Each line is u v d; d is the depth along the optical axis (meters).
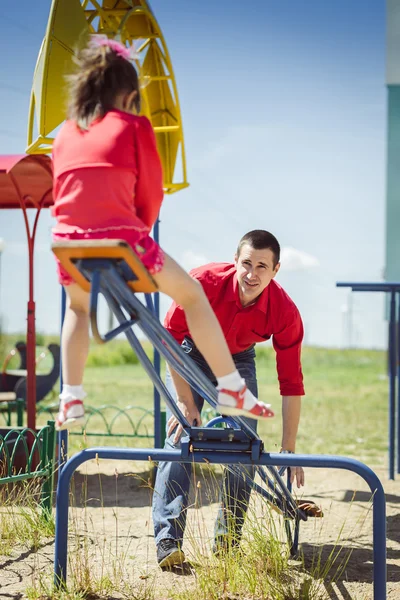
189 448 3.02
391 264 12.87
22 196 5.91
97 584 3.38
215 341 2.67
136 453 3.05
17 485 5.29
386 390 16.97
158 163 2.65
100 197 2.52
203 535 4.29
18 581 3.50
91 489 5.76
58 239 2.58
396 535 4.47
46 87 4.41
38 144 4.52
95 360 24.28
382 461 7.25
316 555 3.96
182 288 2.67
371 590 3.42
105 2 5.00
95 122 2.62
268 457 3.01
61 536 3.18
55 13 4.40
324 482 6.15
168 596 3.29
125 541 4.25
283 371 3.86
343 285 6.31
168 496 3.81
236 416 2.97
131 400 12.56
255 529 3.66
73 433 6.79
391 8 13.02
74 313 2.80
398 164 12.93
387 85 13.05
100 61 2.70
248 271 3.63
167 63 5.36
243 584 3.35
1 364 17.16
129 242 2.51
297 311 3.81
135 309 2.57
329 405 13.05
